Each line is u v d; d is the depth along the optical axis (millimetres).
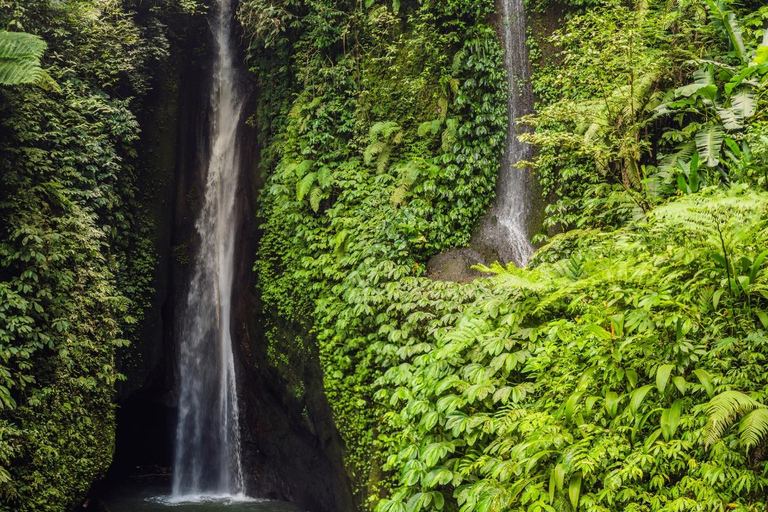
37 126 9977
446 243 9781
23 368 8664
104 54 11523
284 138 11633
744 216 4977
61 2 11125
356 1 11281
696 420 4609
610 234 6879
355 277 9141
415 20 10844
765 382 4656
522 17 10320
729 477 4301
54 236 9312
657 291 5391
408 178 9789
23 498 8578
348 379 8898
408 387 7590
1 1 9875
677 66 8656
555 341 6145
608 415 5250
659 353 5145
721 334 5043
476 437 6094
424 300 8102
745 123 7418
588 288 5871
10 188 9430
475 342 6812
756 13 8266
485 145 10016
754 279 4922
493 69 10102
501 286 6691
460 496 5781
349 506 8938
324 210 10703
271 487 11688
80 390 9711
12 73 8578
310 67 11219
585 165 9125
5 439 8336
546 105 9867
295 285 10641
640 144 8078
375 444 8297
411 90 10617
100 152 10930
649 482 4688
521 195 9875
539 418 5344
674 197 6859
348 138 10906
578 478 4957
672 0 8695
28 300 9031
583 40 9227
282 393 10992
